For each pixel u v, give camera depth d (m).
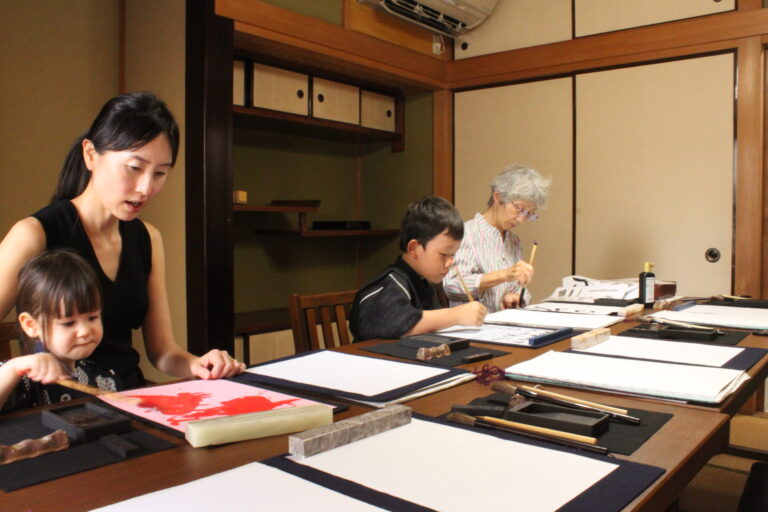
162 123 1.07
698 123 2.98
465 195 3.75
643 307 2.01
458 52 3.76
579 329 1.59
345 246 4.11
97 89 2.99
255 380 1.03
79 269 0.99
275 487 0.58
